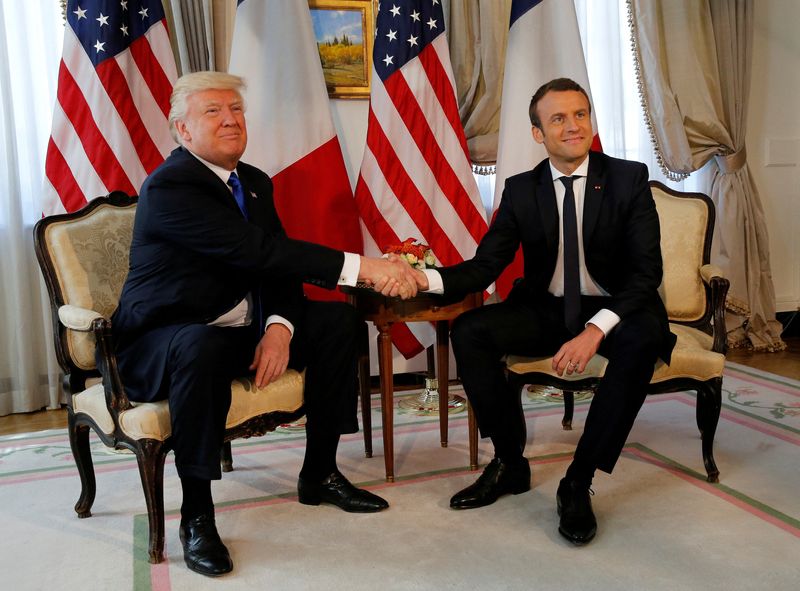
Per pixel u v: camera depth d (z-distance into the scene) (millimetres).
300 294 2447
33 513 2494
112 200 2650
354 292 2658
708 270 2795
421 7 3713
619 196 2479
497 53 4055
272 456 3004
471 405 2543
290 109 3588
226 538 2246
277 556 2121
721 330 2637
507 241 2650
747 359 4480
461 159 3758
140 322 2213
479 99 4109
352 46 3969
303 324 2385
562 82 2494
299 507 2475
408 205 3682
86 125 3381
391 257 2553
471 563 2041
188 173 2248
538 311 2574
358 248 3727
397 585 1934
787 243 5098
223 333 2172
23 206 3793
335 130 3754
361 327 2906
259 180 2514
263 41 3576
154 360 2086
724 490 2490
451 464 2844
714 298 2674
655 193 3072
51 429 3531
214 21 3818
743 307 4613
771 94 4957
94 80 3379
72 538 2293
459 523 2303
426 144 3697
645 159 4648
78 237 2469
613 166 2553
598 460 2197
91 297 2428
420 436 3199
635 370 2213
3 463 3018
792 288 5148
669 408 3473
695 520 2268
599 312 2330
